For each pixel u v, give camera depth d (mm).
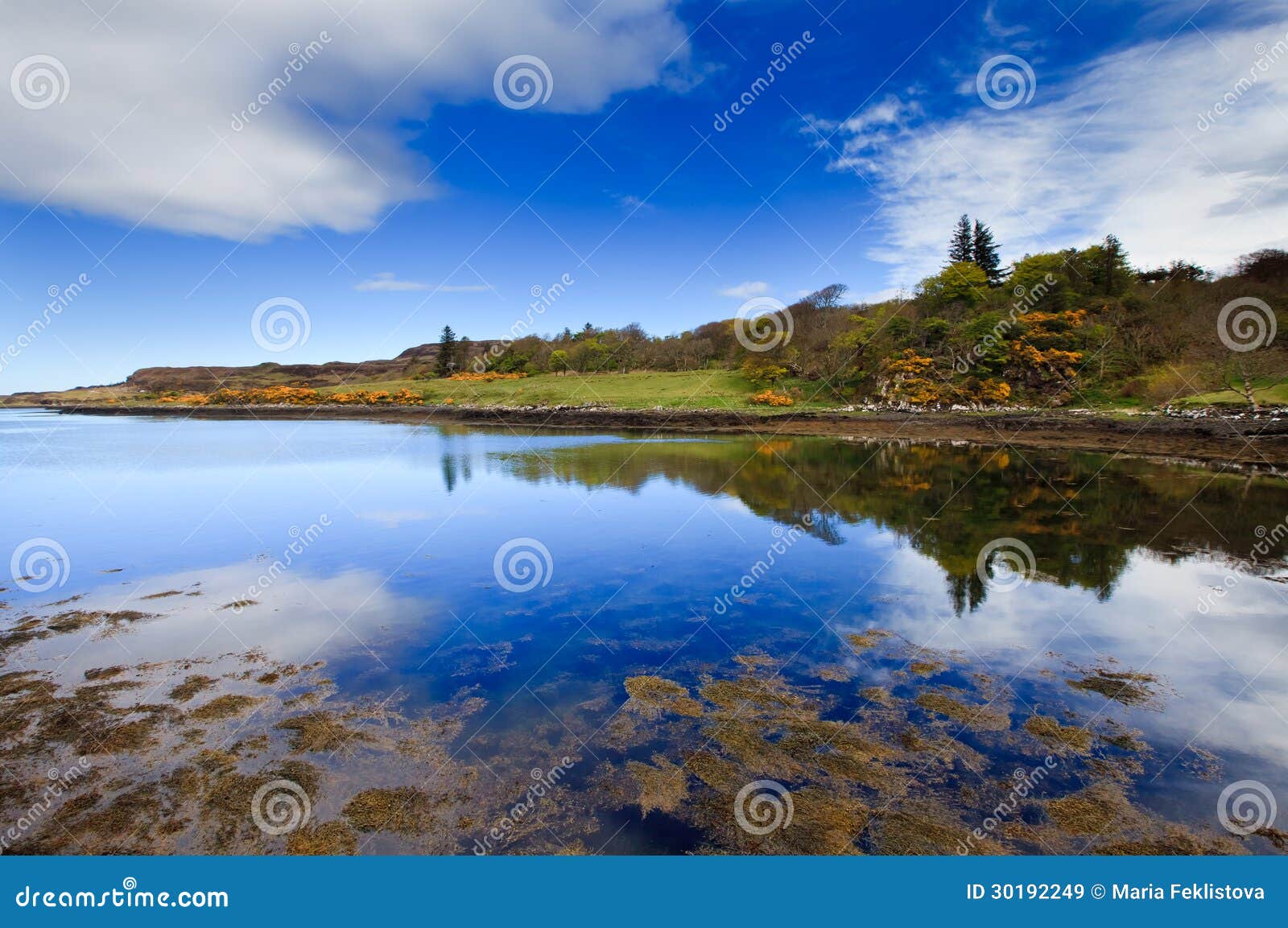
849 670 9820
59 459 35531
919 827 6383
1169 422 34656
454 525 19172
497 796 6867
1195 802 6711
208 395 100062
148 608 12570
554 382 82812
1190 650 10320
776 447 39781
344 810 6668
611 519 19828
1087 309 56156
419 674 9797
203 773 7336
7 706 8891
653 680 9562
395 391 88125
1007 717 8422
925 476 27391
